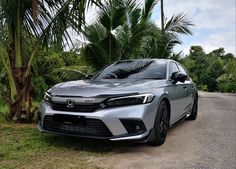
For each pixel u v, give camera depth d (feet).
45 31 21.24
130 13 36.06
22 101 21.67
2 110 31.60
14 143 16.11
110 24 33.94
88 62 35.29
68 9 21.03
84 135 14.34
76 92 14.88
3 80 30.96
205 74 196.03
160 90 16.01
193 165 13.30
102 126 13.96
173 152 15.15
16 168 12.32
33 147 15.38
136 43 34.86
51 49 23.20
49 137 17.43
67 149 15.16
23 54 21.59
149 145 16.08
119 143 16.34
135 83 15.85
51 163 13.03
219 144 16.92
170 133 19.79
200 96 66.49
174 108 18.15
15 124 21.18
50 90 16.28
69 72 37.35
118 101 14.19
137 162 13.50
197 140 17.80
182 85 20.35
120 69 19.58
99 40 34.40
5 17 19.86
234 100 50.24
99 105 14.17
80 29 21.54
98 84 16.16
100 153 14.65
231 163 13.66
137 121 14.06
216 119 26.00
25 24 21.24
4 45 21.02
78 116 14.32
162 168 12.84
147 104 14.53
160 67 19.04
